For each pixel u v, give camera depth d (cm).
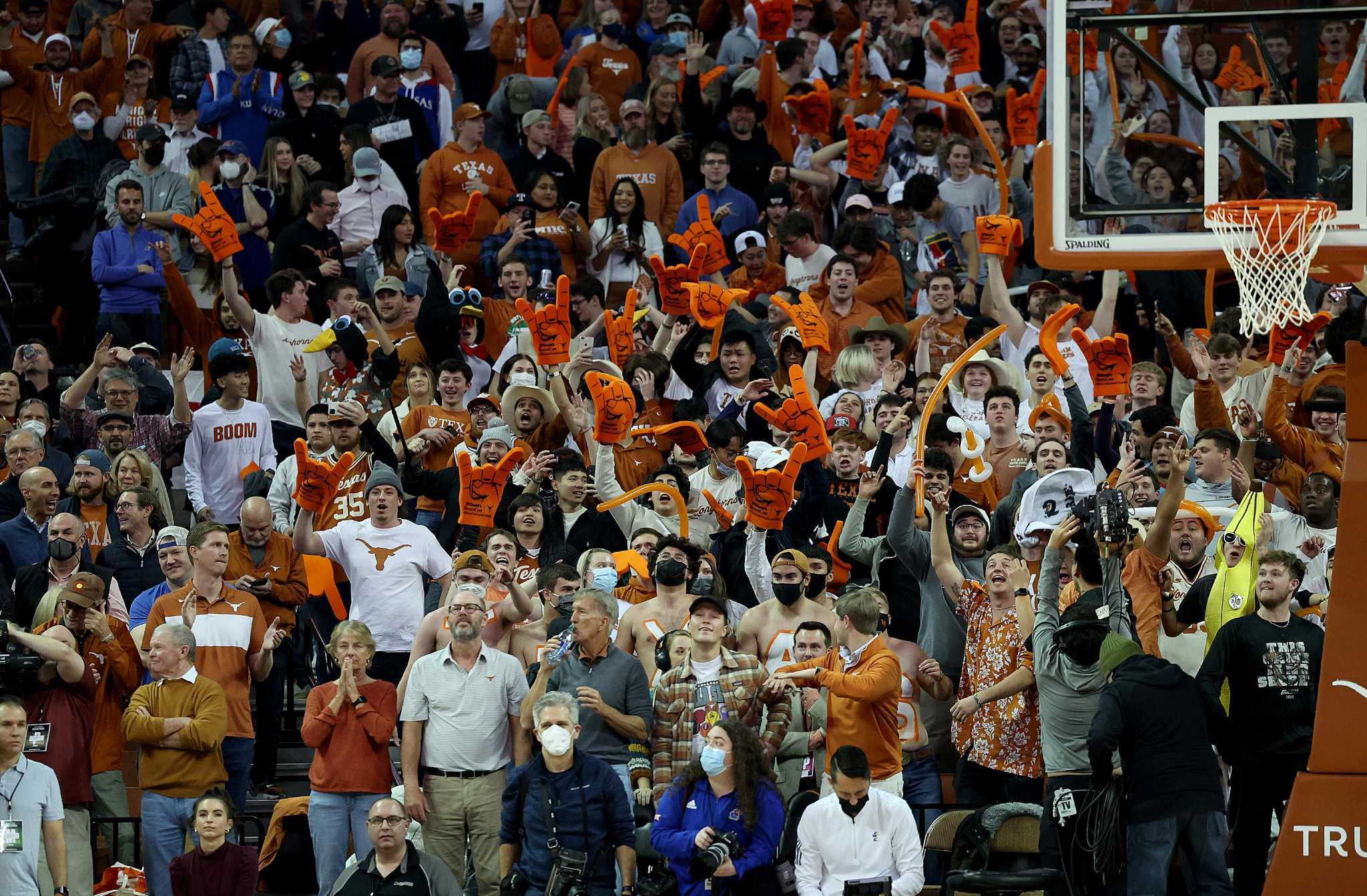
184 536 4166
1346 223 3212
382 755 3688
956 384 4850
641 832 3588
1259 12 3306
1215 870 3108
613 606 3691
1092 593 3375
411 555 4166
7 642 3675
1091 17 3347
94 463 4456
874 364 4988
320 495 4112
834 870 3347
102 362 4825
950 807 3616
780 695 3619
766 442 4566
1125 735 3164
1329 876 3108
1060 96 3347
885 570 4094
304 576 4172
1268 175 3284
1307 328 4481
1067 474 3950
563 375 4934
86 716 3762
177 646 3744
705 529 4453
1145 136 3325
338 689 3694
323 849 3666
